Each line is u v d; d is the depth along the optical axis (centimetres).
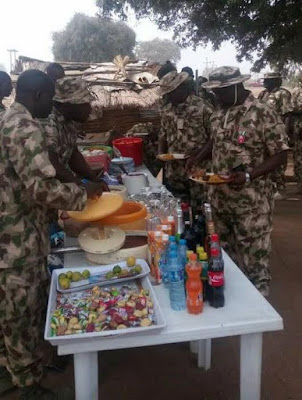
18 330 239
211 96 606
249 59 1052
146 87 691
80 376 198
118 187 348
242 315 191
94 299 204
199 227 231
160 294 212
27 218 228
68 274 225
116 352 320
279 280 441
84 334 176
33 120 216
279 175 709
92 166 408
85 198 231
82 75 743
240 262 352
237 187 330
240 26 979
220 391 277
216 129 339
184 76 454
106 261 244
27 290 234
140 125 626
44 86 223
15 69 847
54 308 202
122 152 497
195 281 190
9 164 217
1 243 225
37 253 234
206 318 190
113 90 646
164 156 455
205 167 443
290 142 784
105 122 650
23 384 251
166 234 225
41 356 256
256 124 317
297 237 563
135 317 186
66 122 324
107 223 273
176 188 496
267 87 765
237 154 327
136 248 246
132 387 283
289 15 911
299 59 970
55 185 215
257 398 205
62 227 328
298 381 287
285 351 321
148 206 310
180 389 280
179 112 469
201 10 1033
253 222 335
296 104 750
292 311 378
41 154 209
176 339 183
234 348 323
